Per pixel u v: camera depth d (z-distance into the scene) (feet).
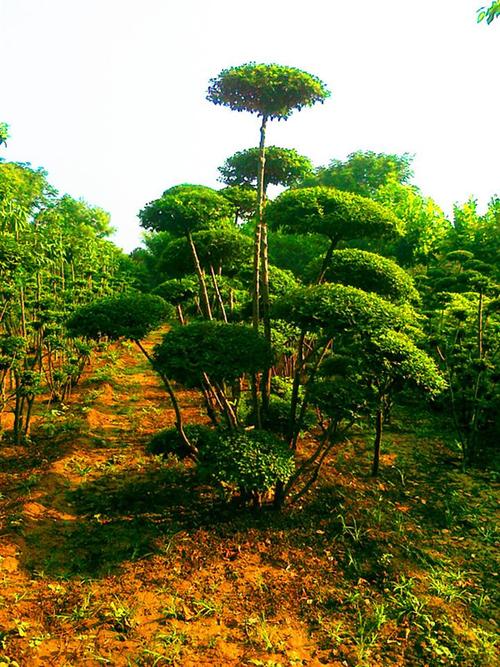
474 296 34.68
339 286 16.81
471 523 18.97
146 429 27.53
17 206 24.56
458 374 29.17
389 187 76.89
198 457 19.71
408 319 16.72
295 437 19.43
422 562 16.30
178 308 31.76
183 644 12.09
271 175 26.32
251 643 12.28
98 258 64.85
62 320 29.76
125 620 12.67
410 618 13.58
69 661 11.29
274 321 26.45
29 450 23.50
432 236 64.54
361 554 16.55
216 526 17.65
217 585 14.49
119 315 17.92
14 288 24.70
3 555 14.93
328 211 18.02
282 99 21.09
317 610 13.75
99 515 18.08
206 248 25.89
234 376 16.37
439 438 28.09
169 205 21.17
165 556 15.78
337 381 18.38
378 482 22.17
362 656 12.05
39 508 18.03
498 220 54.60
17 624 12.13
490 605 14.37
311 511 18.99
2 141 18.07
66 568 14.88
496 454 25.77
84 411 29.30
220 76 20.30
